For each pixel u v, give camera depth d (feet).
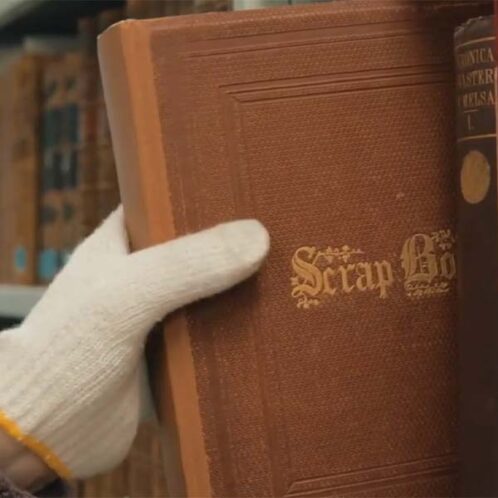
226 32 1.74
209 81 1.74
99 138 3.01
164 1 2.63
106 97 1.82
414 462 1.82
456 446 1.83
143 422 2.60
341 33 1.78
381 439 1.81
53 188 3.30
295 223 1.77
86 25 3.09
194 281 1.71
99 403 1.78
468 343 1.70
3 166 3.60
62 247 3.24
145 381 1.93
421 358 1.82
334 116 1.78
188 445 1.75
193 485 1.75
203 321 1.76
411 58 1.81
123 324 1.73
